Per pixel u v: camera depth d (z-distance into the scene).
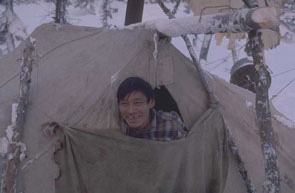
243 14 2.48
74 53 3.30
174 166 2.75
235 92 3.81
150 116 2.70
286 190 3.75
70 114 2.86
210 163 3.12
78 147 2.60
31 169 2.75
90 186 2.66
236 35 5.75
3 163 2.81
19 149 2.77
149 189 2.68
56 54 3.39
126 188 2.68
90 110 2.85
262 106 2.64
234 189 3.30
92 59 3.16
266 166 2.70
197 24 2.72
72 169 2.61
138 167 2.63
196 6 4.77
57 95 2.99
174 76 3.07
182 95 3.07
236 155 3.36
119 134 2.58
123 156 2.61
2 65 3.70
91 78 3.01
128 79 2.59
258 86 2.63
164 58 3.06
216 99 3.22
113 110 2.80
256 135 3.74
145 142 2.57
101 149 2.60
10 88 3.31
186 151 2.79
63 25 3.61
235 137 3.53
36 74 3.23
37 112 2.94
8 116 3.02
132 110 2.55
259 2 4.50
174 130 2.70
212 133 3.08
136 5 6.25
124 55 3.05
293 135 4.15
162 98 3.28
